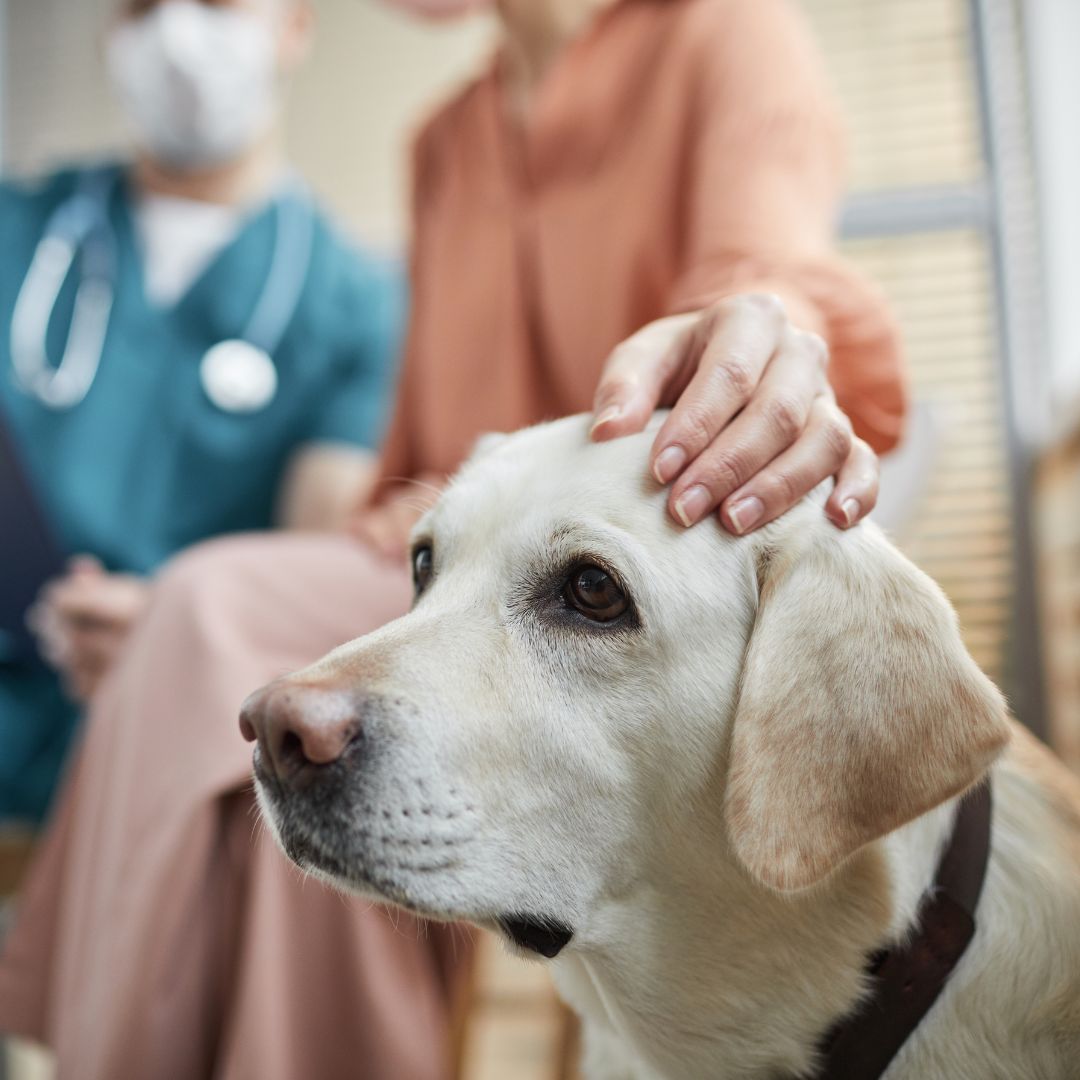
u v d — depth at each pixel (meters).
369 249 3.05
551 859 0.92
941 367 2.69
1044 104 2.71
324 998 1.22
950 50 2.79
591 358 1.59
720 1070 1.00
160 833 1.21
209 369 2.21
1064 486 2.36
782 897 0.93
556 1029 1.63
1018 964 0.96
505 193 1.71
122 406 2.18
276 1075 1.14
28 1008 1.41
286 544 1.55
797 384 0.92
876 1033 0.95
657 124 1.56
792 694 0.86
